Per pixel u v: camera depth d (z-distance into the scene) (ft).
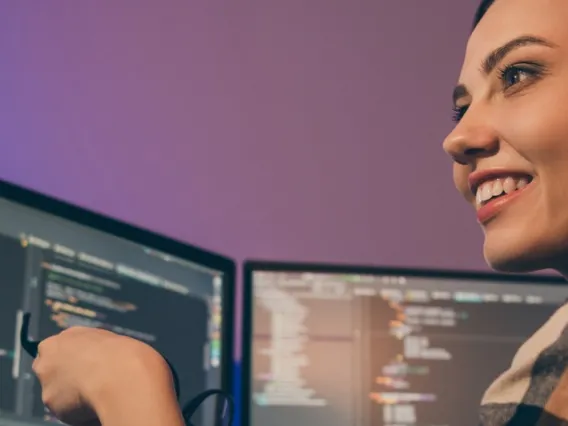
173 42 5.01
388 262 4.89
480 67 1.99
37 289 3.24
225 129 4.95
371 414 3.94
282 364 3.99
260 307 4.04
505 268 1.91
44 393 1.80
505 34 1.94
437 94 5.12
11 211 3.17
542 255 1.86
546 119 1.81
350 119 5.04
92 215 3.43
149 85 4.93
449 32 5.20
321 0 5.17
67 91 4.83
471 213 4.98
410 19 5.20
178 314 3.77
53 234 3.32
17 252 3.19
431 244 4.94
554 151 1.80
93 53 4.91
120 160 4.81
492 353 4.01
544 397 1.92
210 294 3.94
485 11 2.13
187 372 3.76
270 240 4.85
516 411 1.96
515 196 1.89
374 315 4.04
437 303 4.06
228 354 3.91
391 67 5.13
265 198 4.90
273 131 4.98
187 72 4.98
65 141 4.76
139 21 5.00
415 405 3.95
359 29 5.16
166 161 4.85
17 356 3.13
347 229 4.91
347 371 3.99
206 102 4.97
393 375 3.98
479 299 4.07
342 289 4.07
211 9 5.08
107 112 4.85
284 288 4.07
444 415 3.94
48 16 4.91
